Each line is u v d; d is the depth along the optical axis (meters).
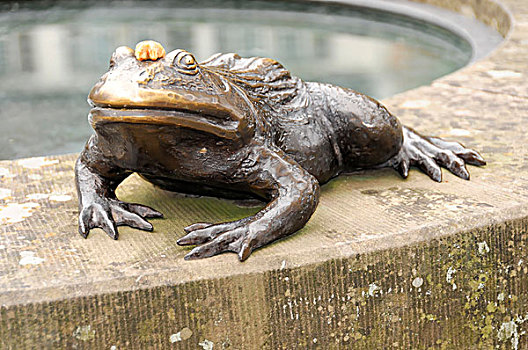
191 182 3.04
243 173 2.96
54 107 6.51
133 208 3.18
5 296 2.49
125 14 11.69
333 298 2.86
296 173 2.98
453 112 4.81
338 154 3.53
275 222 2.85
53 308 2.52
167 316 2.65
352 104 3.46
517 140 4.19
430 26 10.24
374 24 10.82
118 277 2.61
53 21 11.00
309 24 10.84
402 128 3.92
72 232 3.06
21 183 3.73
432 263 3.01
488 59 6.29
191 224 3.05
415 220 3.09
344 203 3.34
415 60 8.32
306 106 3.43
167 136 2.73
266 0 11.89
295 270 2.78
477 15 9.77
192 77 2.71
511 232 3.16
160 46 2.71
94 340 2.58
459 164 3.67
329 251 2.84
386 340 3.00
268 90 3.32
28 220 3.21
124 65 2.68
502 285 3.20
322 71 7.66
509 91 5.25
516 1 9.25
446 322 3.11
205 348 2.72
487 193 3.40
